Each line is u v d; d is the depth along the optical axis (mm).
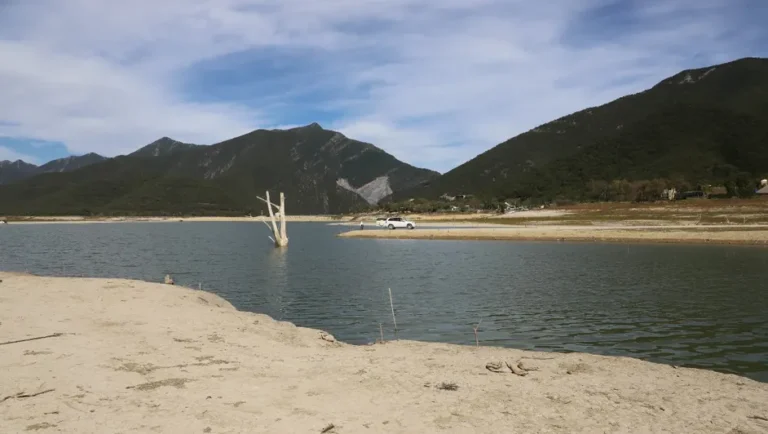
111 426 6816
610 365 11297
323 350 12453
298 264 43531
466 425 7223
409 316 20875
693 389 9398
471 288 28062
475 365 11008
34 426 6754
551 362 11430
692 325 18375
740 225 68000
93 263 47062
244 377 9453
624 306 22125
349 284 30688
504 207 178125
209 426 6898
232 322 15141
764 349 15117
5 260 50656
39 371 9180
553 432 7035
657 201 132000
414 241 71000
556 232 69500
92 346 11117
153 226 192000
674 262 38875
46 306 15500
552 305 22656
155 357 10562
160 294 18891
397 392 8781
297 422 7148
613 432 7078
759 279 29766
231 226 191750
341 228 140875
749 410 8148
